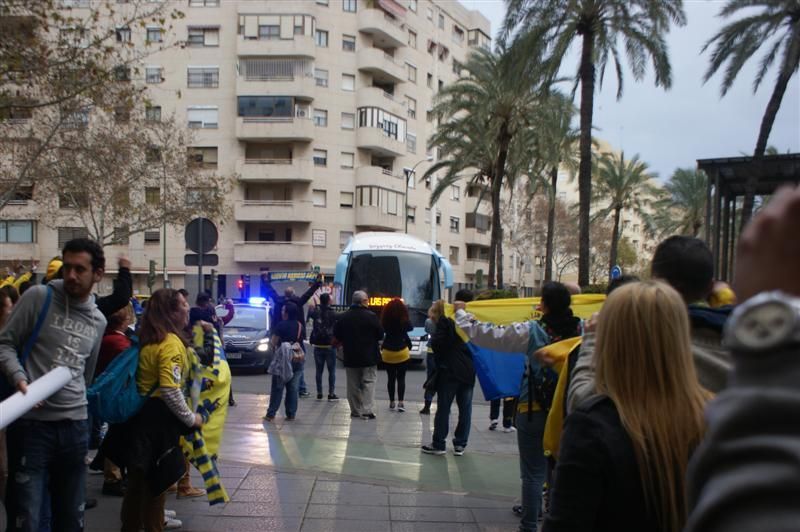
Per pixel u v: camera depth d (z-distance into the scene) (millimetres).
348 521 5289
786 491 672
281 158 47562
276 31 46406
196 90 46750
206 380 5000
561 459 1998
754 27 18672
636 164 48281
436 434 7781
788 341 726
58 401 3580
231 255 46812
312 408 11102
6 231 45406
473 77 28094
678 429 1902
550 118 26578
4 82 10258
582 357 2527
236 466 6934
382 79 51781
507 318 6668
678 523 1866
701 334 2303
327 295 12344
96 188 25984
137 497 4250
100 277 3781
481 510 5645
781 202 777
